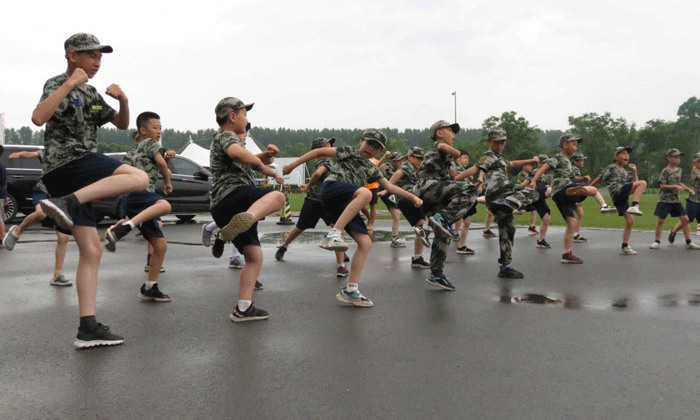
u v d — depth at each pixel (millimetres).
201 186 14242
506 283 6055
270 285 5832
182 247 9023
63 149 3479
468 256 8312
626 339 3865
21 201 13266
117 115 3777
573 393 2865
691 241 9898
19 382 2969
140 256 7859
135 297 5156
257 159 4027
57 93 3283
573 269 7074
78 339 3572
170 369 3186
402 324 4230
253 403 2715
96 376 3064
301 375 3100
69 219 3211
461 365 3287
